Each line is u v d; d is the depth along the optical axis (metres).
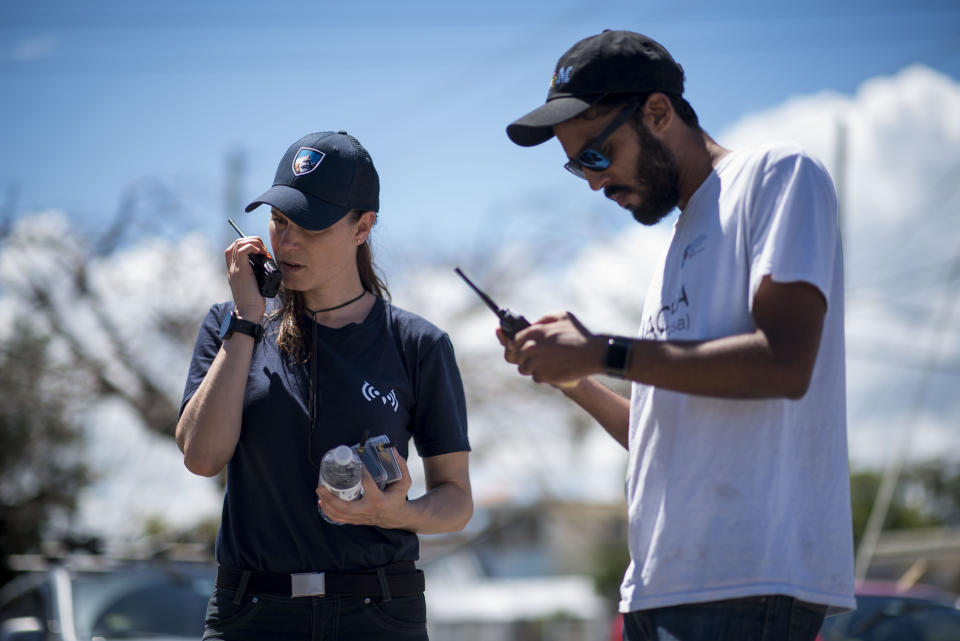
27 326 14.49
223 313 3.22
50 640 5.70
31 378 14.32
